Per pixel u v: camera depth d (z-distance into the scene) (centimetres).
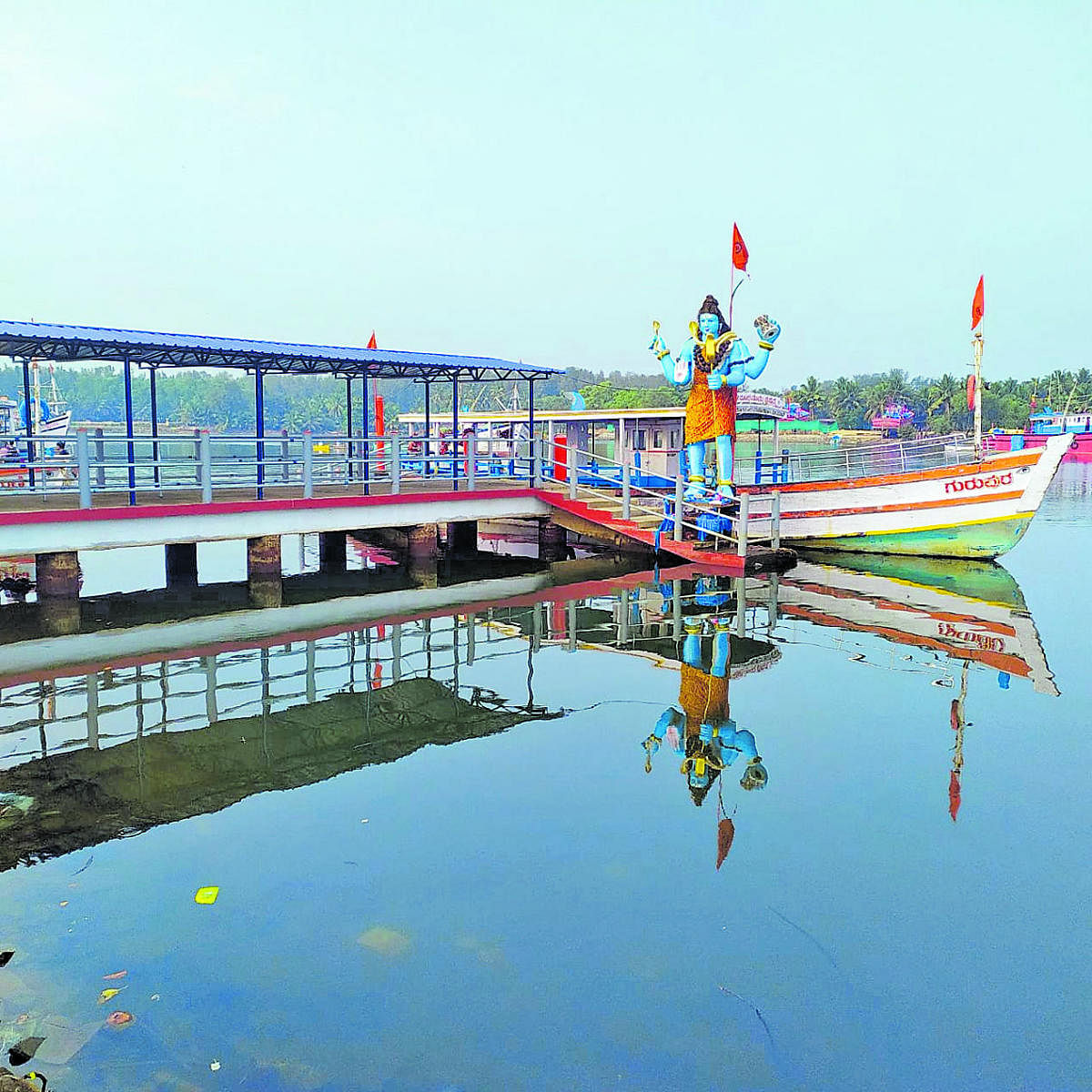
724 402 1941
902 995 521
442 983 521
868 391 13338
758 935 575
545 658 1238
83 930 568
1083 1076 460
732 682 1127
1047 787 804
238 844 688
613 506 2098
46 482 1855
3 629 1375
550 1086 446
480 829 716
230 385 11175
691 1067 462
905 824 730
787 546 2277
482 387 3819
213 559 2100
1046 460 1908
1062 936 578
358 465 2517
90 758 860
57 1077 443
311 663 1202
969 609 1574
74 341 1426
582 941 564
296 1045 470
